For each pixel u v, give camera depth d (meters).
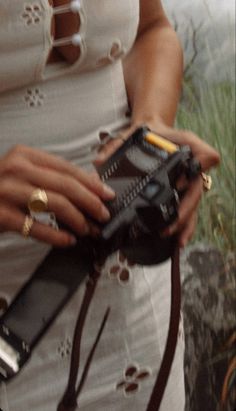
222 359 1.83
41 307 0.73
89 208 0.74
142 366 1.04
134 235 0.75
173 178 0.78
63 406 0.79
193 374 1.78
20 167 0.74
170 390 1.10
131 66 1.08
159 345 1.06
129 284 1.00
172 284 0.81
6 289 0.93
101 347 1.00
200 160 0.87
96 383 1.01
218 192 1.78
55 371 0.98
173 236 0.81
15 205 0.75
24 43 0.85
